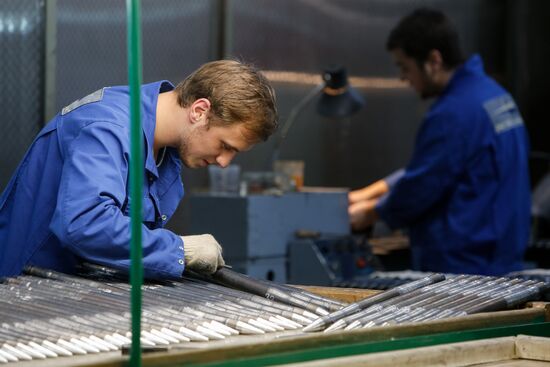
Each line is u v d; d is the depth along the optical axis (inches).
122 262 92.3
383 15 252.7
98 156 95.0
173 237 95.6
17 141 177.0
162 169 108.8
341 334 70.4
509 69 288.8
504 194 181.5
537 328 86.3
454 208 181.8
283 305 86.9
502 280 100.9
